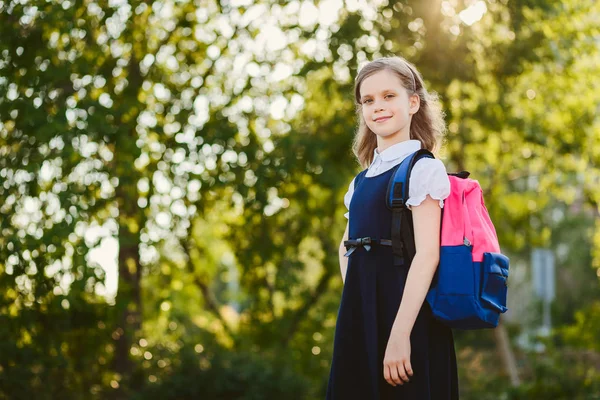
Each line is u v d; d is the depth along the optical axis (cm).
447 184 268
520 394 1100
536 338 1331
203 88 1056
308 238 1205
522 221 1459
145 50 1033
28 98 894
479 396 1277
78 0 920
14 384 864
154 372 1001
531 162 1273
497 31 1072
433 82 1034
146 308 1141
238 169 987
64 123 870
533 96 1184
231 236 1159
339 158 1081
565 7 1088
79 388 967
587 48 1136
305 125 1130
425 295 262
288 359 1091
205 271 1276
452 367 283
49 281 848
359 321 279
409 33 990
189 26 1075
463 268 261
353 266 282
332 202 1132
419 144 286
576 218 2394
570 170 1275
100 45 977
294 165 984
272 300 1199
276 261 1130
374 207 278
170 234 1068
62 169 884
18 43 911
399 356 259
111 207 959
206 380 945
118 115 930
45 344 900
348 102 1025
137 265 1050
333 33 1002
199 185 998
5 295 876
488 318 258
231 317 1440
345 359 279
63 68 902
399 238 272
